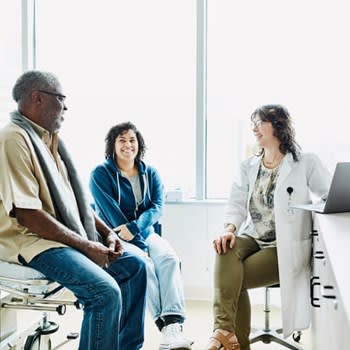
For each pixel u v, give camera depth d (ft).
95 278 5.95
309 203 7.78
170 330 7.66
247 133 11.10
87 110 11.70
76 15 11.73
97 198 8.98
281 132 8.00
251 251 7.92
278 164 8.08
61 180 6.73
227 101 11.19
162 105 11.46
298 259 7.60
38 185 6.31
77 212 6.96
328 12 10.47
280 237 7.56
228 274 7.34
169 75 11.41
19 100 6.64
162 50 11.40
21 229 6.28
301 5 10.64
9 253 6.23
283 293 7.41
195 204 11.05
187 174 11.51
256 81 10.98
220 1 11.10
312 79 10.55
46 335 7.54
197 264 11.13
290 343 8.14
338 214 6.57
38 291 6.11
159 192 9.57
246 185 8.47
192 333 9.04
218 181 11.41
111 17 11.58
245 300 7.63
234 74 11.11
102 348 6.02
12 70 11.89
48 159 6.51
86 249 6.33
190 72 11.33
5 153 6.08
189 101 11.37
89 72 11.69
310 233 7.79
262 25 10.88
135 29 11.48
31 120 6.64
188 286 11.21
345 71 10.37
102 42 11.62
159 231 9.74
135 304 7.47
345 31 10.38
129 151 9.20
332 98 10.44
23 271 6.10
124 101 11.60
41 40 11.92
